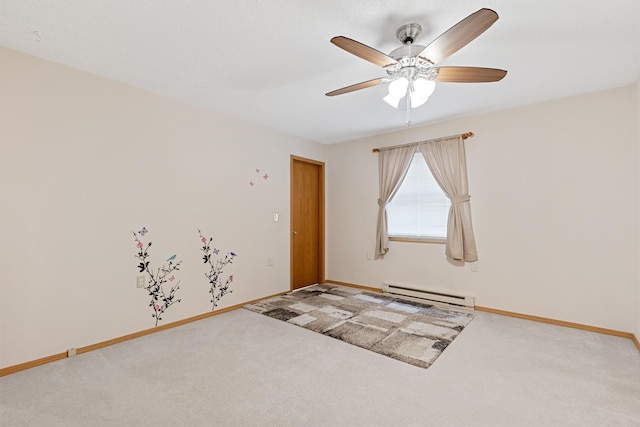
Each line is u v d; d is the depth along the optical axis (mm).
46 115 2381
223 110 3549
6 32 2021
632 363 2365
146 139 2973
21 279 2270
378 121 3934
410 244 4270
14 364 2238
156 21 1913
